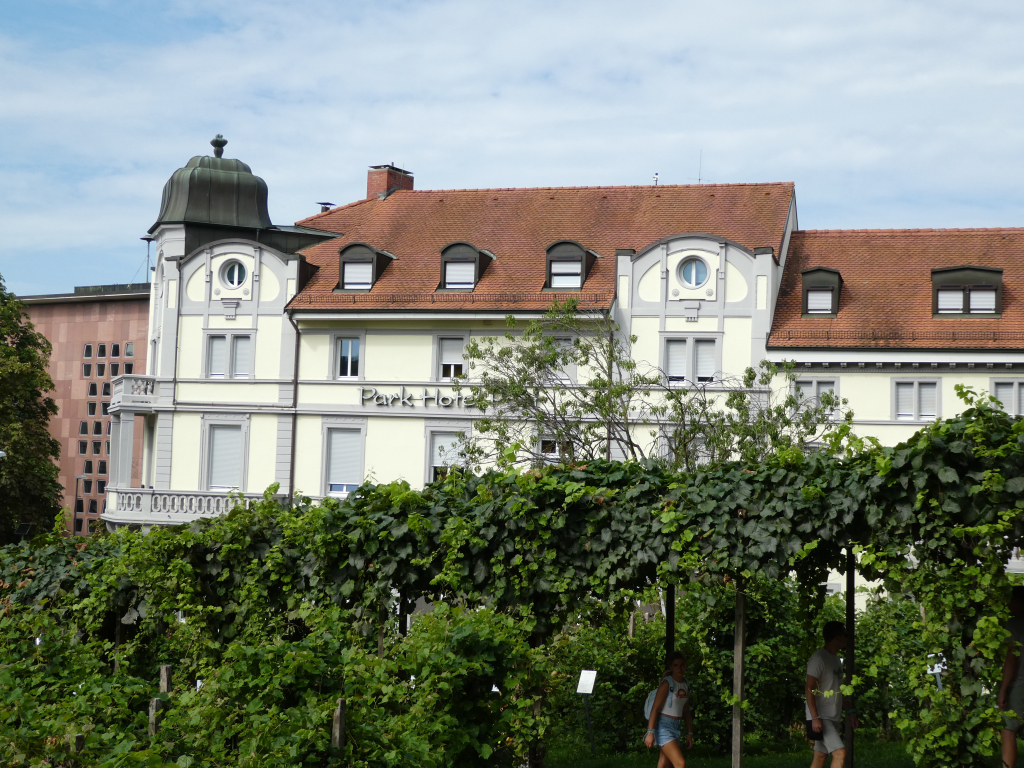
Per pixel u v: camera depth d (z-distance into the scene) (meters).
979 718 10.02
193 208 42.28
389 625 12.62
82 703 8.88
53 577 14.56
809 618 12.25
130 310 72.69
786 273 38.97
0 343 47.25
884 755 14.37
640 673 15.62
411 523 12.11
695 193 41.94
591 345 29.23
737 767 11.59
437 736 9.24
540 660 11.04
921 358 34.72
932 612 10.24
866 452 10.86
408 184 50.38
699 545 11.23
